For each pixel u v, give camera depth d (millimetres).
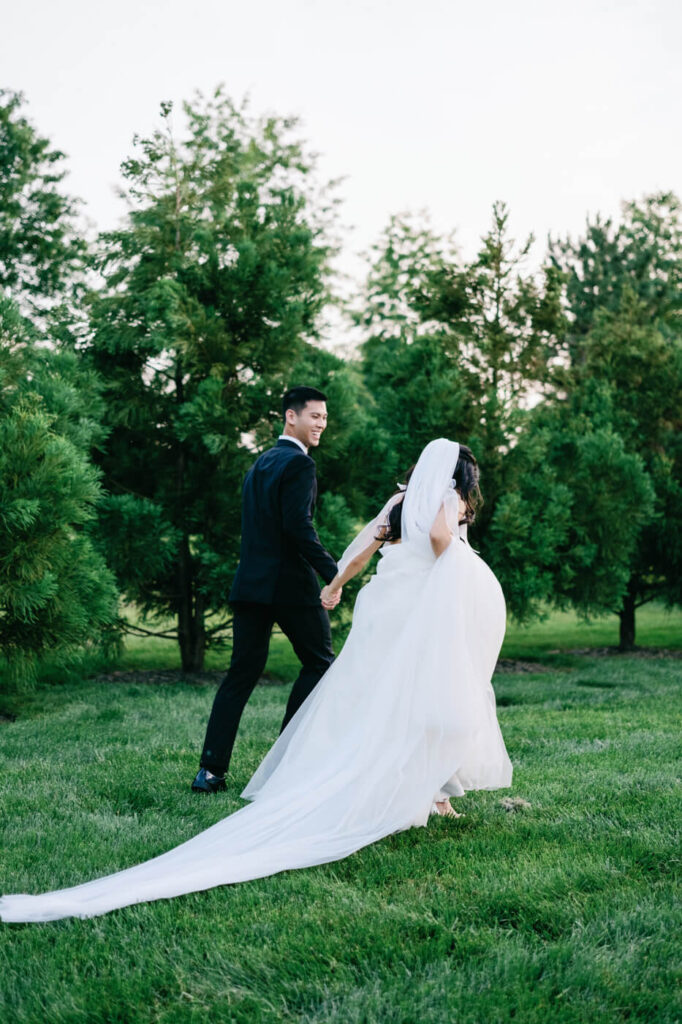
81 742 5613
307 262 9438
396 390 10445
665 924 2707
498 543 9453
